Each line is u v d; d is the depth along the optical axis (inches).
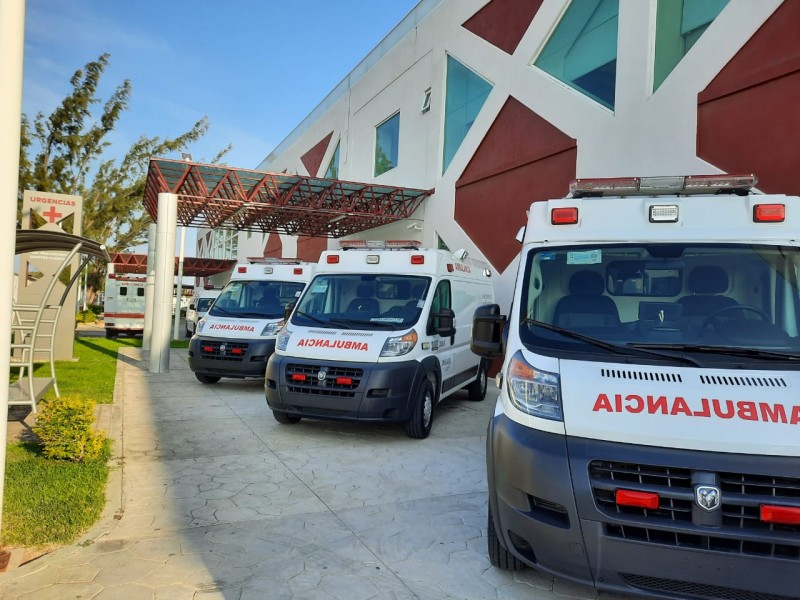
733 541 102.1
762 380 116.4
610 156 384.8
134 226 1238.3
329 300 294.8
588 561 109.0
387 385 251.8
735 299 139.5
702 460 104.7
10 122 140.1
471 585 135.2
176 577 134.8
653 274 146.0
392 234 673.6
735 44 309.9
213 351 395.9
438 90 585.9
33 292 517.3
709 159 322.7
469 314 356.5
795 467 101.8
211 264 1387.8
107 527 162.7
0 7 138.9
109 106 1029.2
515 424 123.6
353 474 216.2
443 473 219.5
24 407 288.5
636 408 113.6
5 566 136.3
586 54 416.2
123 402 345.1
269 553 149.1
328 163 889.5
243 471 217.2
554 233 159.2
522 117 471.5
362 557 148.1
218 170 529.0
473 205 526.9
